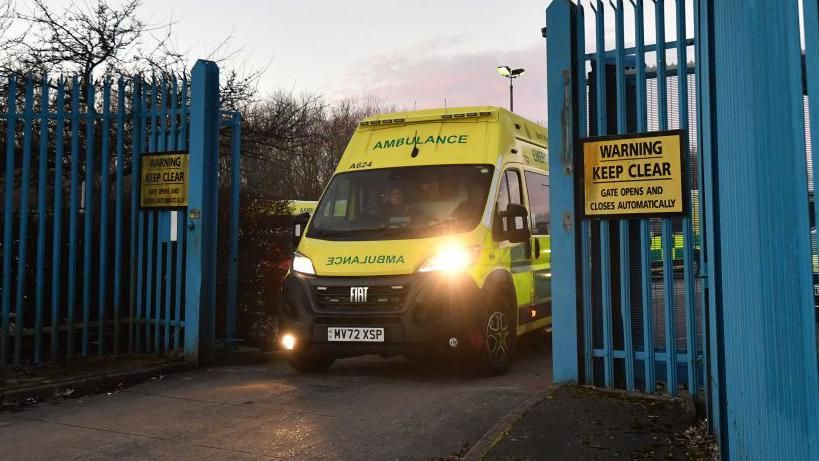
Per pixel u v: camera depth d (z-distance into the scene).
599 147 5.84
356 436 5.15
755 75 2.70
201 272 8.15
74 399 6.49
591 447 4.53
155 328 8.39
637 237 5.93
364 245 7.34
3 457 4.70
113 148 9.42
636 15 5.79
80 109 9.00
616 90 5.99
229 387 7.00
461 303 6.95
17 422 5.62
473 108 8.59
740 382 3.29
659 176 5.64
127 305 8.60
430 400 6.25
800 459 2.27
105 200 8.16
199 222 8.12
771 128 2.50
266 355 9.03
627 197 5.75
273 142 13.78
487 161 8.04
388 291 6.96
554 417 5.12
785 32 2.31
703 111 4.44
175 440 5.10
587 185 5.89
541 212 9.39
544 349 9.89
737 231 3.19
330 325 7.08
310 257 7.46
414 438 5.07
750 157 2.82
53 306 7.74
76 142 7.89
